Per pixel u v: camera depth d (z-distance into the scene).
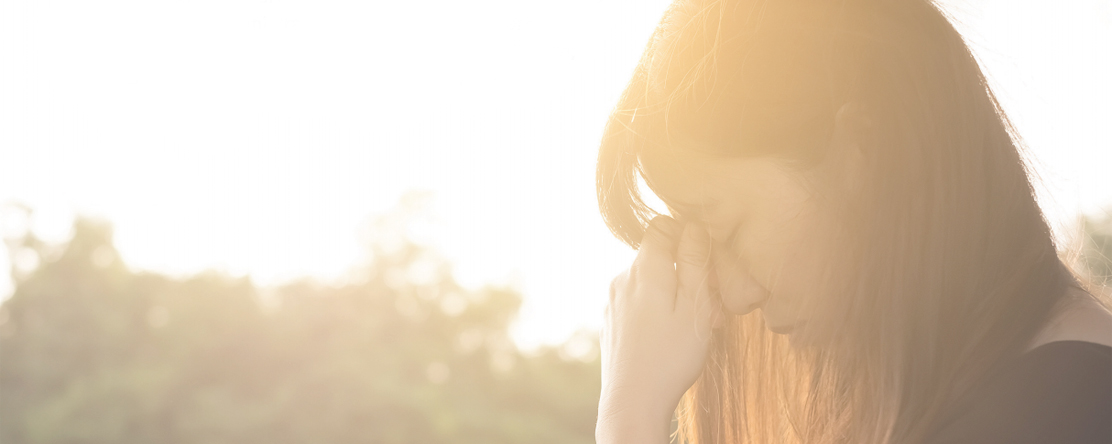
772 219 1.10
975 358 1.03
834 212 1.08
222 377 34.78
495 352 38.41
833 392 1.19
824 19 1.10
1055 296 1.04
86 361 33.75
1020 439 0.97
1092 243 1.19
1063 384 0.97
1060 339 1.01
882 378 1.07
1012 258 1.06
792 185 1.10
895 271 1.07
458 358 37.81
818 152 1.09
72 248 34.59
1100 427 0.96
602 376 1.27
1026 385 0.98
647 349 1.23
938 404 1.02
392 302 37.84
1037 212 1.08
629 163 1.22
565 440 36.41
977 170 1.07
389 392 34.09
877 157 1.08
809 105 1.09
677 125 1.12
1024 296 1.04
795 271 1.10
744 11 1.12
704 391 1.30
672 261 1.25
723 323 1.28
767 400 1.28
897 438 1.05
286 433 33.84
